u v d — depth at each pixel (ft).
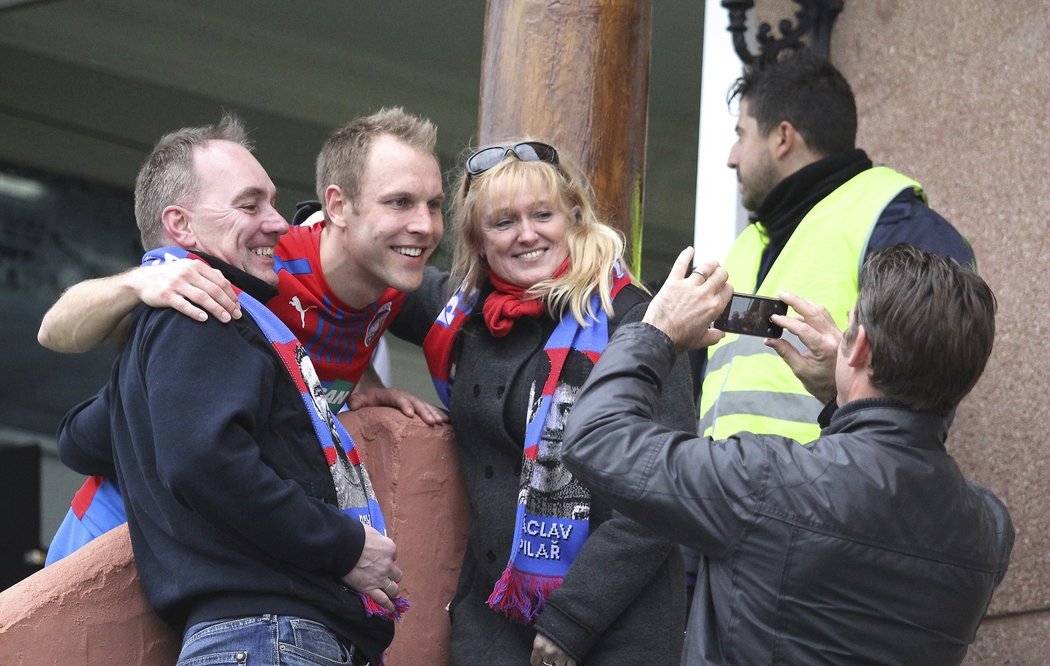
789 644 17.61
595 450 18.43
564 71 28.02
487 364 24.39
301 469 21.57
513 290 24.14
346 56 78.23
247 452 20.24
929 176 38.29
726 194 41.65
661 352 19.42
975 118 37.65
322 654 20.81
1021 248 36.58
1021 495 35.78
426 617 25.30
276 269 24.62
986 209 37.27
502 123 28.27
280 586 20.76
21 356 88.48
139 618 22.77
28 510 60.70
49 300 87.81
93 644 22.41
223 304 21.20
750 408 31.12
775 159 33.22
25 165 86.94
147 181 22.88
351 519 21.24
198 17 75.41
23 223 87.56
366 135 24.34
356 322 25.27
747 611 17.74
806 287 31.32
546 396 23.34
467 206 24.58
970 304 17.80
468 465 24.94
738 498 17.78
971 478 36.42
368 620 21.67
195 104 81.46
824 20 39.83
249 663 20.36
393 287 24.38
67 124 84.28
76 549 23.97
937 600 17.76
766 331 21.80
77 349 22.27
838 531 17.51
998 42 37.45
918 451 17.98
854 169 32.63
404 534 25.13
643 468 18.11
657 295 19.94
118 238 87.20
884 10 39.22
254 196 22.70
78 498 24.29
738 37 39.37
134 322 21.67
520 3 28.25
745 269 33.40
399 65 79.15
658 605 23.16
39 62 80.48
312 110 81.05
